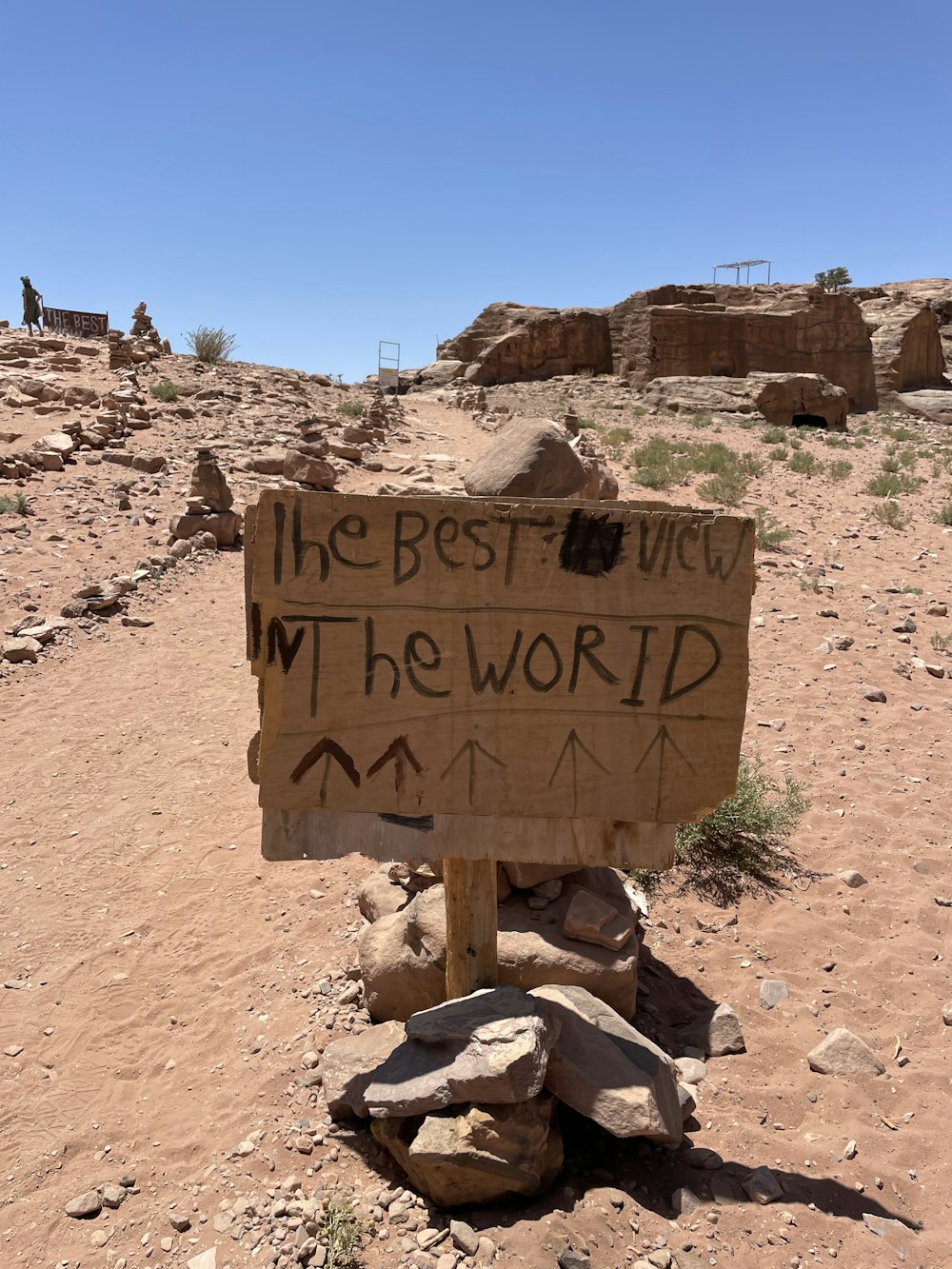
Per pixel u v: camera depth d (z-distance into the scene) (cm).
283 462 1645
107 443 1678
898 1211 311
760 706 755
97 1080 395
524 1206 297
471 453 2055
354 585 279
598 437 2253
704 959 452
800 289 3600
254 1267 285
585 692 287
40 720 761
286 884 538
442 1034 305
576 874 417
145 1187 332
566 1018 323
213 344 2892
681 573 283
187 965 471
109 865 566
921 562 1238
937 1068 382
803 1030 405
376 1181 316
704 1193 309
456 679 285
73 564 1119
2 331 2817
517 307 4372
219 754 712
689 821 291
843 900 502
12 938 498
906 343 3750
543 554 281
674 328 3528
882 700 776
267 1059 389
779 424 2981
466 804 289
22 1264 302
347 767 286
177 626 980
